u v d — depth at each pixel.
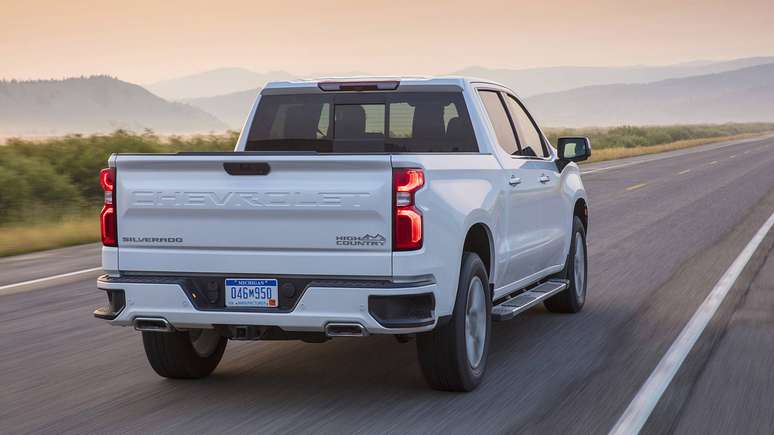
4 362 8.74
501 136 9.09
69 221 23.08
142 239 7.09
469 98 8.56
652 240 18.61
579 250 11.31
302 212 6.69
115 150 31.98
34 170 26.11
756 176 41.06
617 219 23.03
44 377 8.12
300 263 6.71
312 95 8.97
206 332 7.99
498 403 7.13
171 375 7.97
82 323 10.77
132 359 8.86
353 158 6.59
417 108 8.71
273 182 6.73
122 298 7.13
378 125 8.86
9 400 7.34
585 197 11.48
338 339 9.67
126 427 6.55
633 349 9.09
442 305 6.89
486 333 7.85
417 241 6.61
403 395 7.41
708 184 36.03
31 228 21.48
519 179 8.83
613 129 133.25
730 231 20.05
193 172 6.95
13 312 11.50
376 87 8.72
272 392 7.54
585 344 9.37
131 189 7.09
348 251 6.65
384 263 6.59
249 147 9.09
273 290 6.82
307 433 6.37
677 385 7.66
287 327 6.79
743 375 8.00
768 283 13.17
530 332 10.02
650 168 48.84
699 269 14.62
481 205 7.66
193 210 6.93
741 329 10.02
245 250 6.86
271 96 9.08
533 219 9.37
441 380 7.36
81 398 7.39
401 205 6.57
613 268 14.91
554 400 7.21
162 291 6.99
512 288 8.99
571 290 10.95
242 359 8.80
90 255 17.53
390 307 6.61
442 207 6.90
